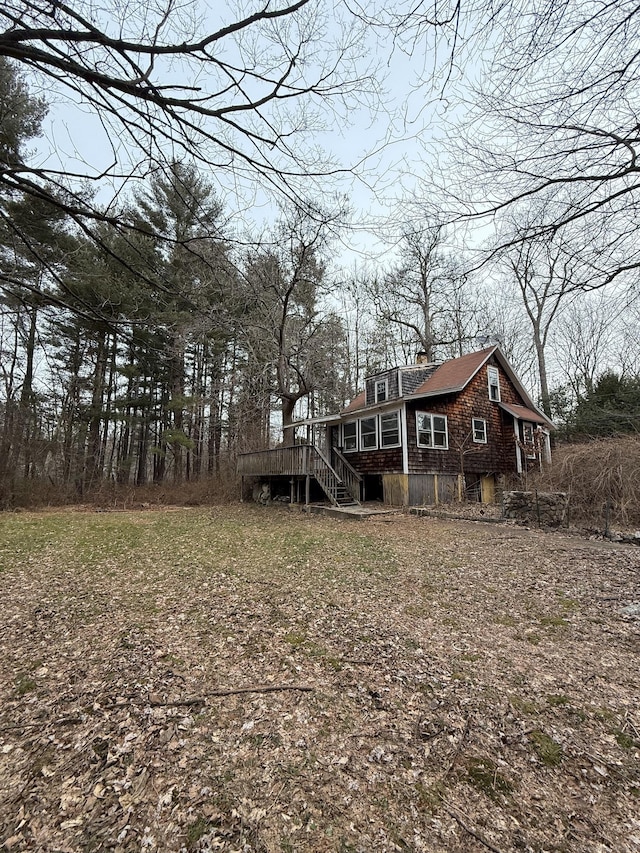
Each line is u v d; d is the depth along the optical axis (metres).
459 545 8.12
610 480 10.28
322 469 15.34
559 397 20.28
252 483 18.91
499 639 3.88
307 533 9.95
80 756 2.38
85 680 3.24
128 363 18.27
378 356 26.86
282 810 2.00
